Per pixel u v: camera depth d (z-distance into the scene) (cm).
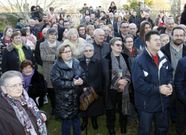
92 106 559
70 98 508
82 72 530
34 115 362
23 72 580
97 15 1755
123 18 1407
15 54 657
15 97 352
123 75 559
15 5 2222
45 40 712
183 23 729
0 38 920
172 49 548
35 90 607
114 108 568
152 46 463
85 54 559
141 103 477
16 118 341
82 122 640
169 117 549
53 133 614
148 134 482
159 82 468
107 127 588
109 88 555
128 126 629
